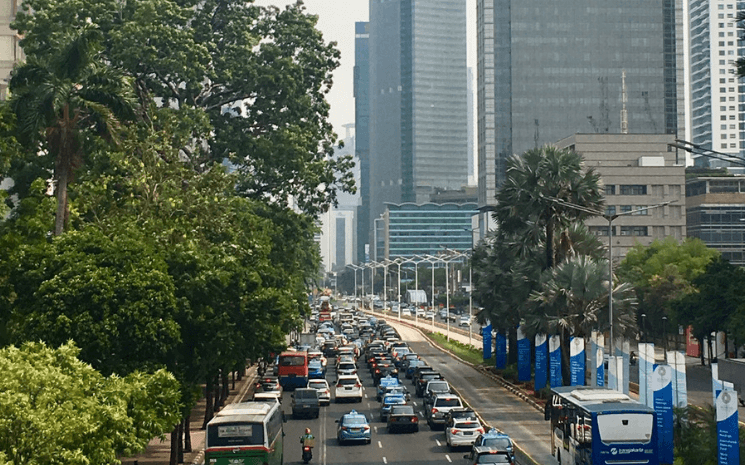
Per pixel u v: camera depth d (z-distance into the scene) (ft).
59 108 147.13
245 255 153.58
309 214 251.60
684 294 325.62
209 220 154.10
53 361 88.79
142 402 102.22
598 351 186.80
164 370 107.14
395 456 158.10
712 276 291.79
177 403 117.70
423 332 540.93
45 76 150.30
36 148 201.36
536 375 235.61
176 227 141.38
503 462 131.44
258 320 137.49
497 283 295.07
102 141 183.83
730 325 250.37
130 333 117.39
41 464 77.05
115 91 154.61
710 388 250.57
